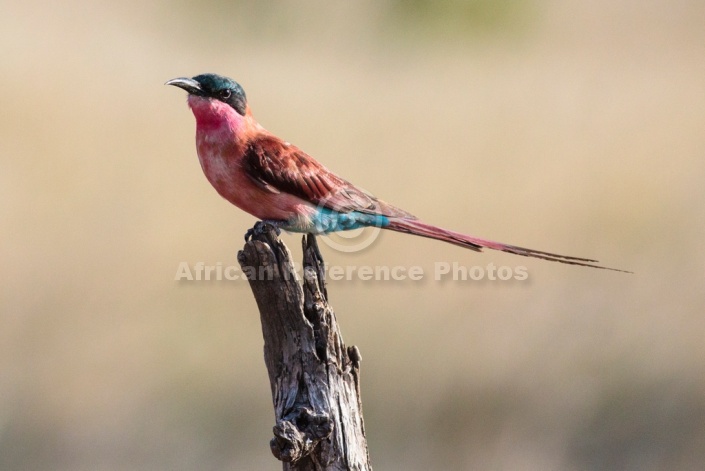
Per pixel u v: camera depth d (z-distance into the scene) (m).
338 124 15.28
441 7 26.34
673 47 22.89
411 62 21.25
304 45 22.41
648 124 15.85
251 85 16.64
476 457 11.41
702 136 15.70
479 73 19.34
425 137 15.10
